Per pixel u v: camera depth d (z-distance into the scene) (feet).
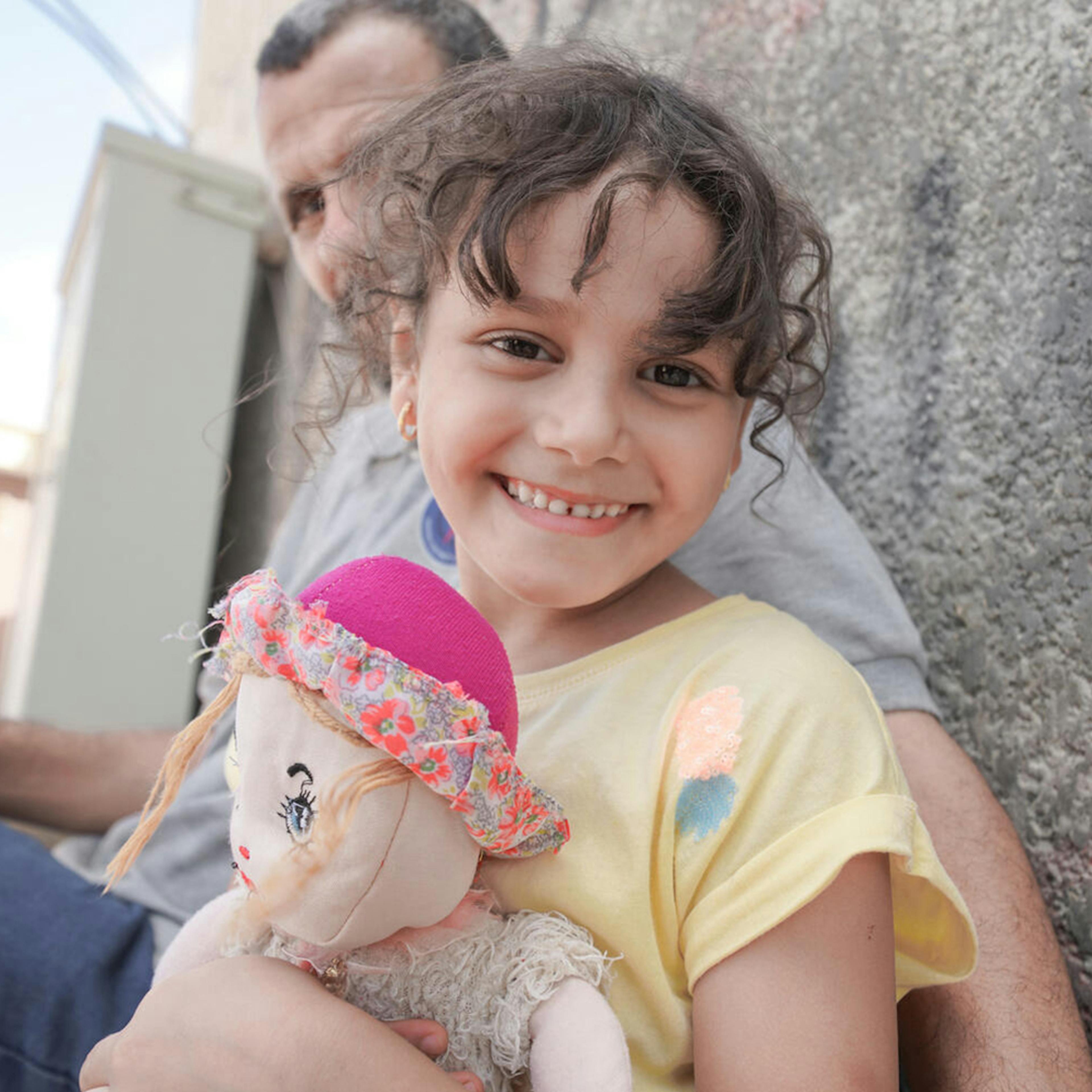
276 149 4.06
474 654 1.87
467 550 2.58
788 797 1.97
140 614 7.37
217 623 1.99
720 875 1.99
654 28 4.78
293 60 3.98
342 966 1.94
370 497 3.70
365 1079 1.76
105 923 3.12
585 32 3.85
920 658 2.89
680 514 2.20
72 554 7.22
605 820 2.09
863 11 3.71
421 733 1.72
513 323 2.07
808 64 3.92
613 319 2.02
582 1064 1.79
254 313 8.32
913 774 2.61
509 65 2.58
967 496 3.12
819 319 2.92
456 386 2.18
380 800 1.75
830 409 3.65
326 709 1.80
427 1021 1.90
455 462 2.19
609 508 2.16
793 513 2.98
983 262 3.15
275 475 7.04
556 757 2.18
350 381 3.14
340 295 3.33
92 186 7.98
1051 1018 2.28
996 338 3.08
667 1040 2.03
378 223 2.68
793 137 3.96
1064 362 2.86
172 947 2.21
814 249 2.98
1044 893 2.76
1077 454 2.79
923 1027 2.39
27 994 2.96
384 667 1.75
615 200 2.01
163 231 7.57
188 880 3.45
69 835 4.38
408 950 1.92
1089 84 2.87
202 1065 1.84
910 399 3.35
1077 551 2.77
